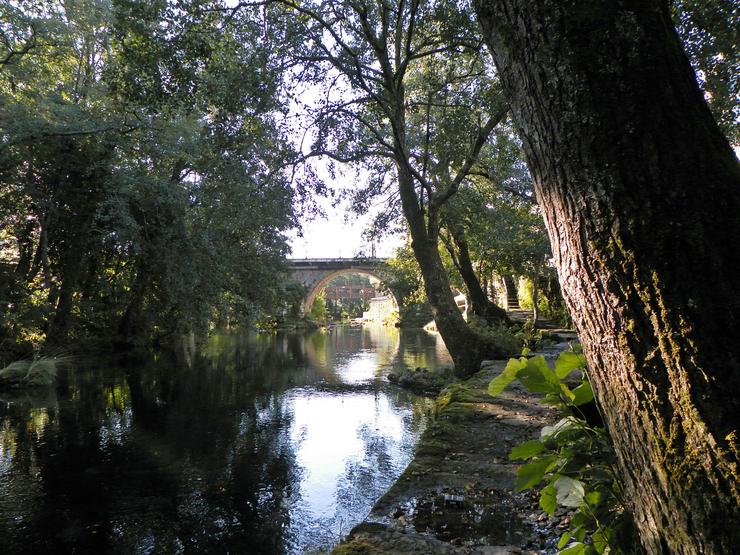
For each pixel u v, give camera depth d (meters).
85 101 16.58
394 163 13.87
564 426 1.92
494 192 15.02
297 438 7.86
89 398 11.22
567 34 1.33
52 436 8.08
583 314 1.40
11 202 15.82
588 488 1.73
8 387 12.20
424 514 3.07
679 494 1.12
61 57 15.21
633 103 1.25
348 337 33.06
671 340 1.15
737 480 1.03
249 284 19.41
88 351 18.66
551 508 1.90
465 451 4.35
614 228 1.25
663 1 1.36
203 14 7.65
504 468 3.90
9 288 15.05
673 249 1.17
